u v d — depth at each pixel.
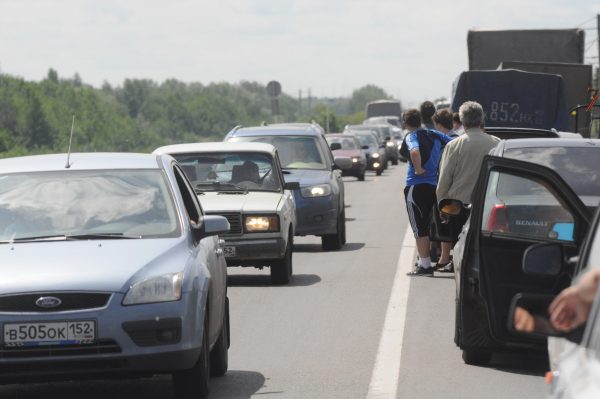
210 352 28.50
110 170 28.97
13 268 24.98
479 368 29.31
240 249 46.81
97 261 25.28
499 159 27.44
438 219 44.66
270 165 50.94
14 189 28.34
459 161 44.00
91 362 24.34
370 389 27.08
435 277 48.34
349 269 52.31
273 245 46.69
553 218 28.75
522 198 30.16
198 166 50.91
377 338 34.06
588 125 82.88
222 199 47.97
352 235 70.00
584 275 10.66
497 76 73.44
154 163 29.44
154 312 24.56
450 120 52.53
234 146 51.84
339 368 29.70
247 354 32.09
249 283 48.22
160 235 27.08
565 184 24.78
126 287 24.62
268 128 65.69
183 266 25.56
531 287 27.50
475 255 28.25
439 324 36.31
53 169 29.02
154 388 27.89
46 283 24.47
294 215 51.09
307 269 52.94
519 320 11.05
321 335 34.84
